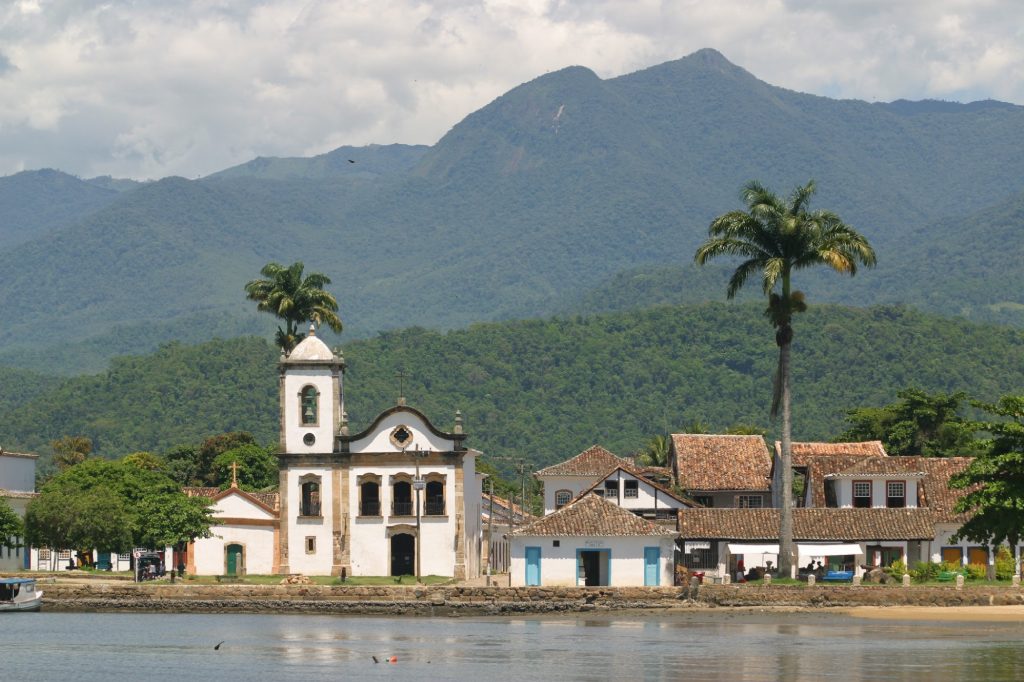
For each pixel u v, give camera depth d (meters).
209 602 161.12
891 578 158.50
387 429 174.38
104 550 179.12
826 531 167.75
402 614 156.50
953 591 150.88
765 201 156.00
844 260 154.12
